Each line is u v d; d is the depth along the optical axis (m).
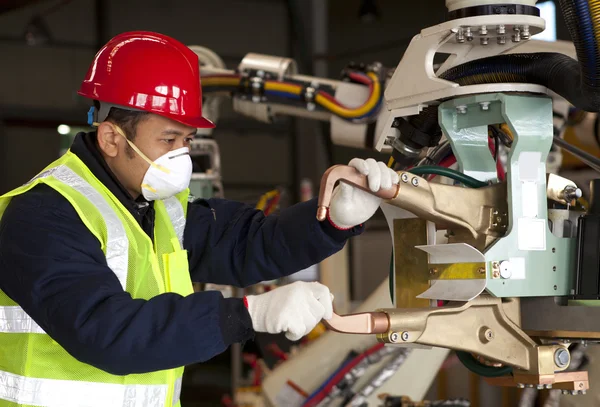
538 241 1.23
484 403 2.13
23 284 1.16
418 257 1.29
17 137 8.20
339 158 8.23
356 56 7.69
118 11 8.27
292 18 8.44
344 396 2.21
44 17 8.10
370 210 1.16
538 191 1.24
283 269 1.50
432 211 1.18
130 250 1.31
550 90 1.26
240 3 8.55
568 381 1.28
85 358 1.10
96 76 1.36
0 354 1.32
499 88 1.23
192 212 1.60
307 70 8.03
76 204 1.25
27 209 1.23
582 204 1.49
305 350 2.37
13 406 1.28
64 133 8.35
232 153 8.52
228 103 8.50
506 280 1.19
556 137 1.48
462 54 1.32
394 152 1.46
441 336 1.16
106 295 1.12
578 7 1.11
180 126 1.34
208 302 1.08
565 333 1.26
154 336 1.06
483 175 1.34
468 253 1.18
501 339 1.23
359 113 2.13
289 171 8.64
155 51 1.36
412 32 7.15
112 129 1.34
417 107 1.32
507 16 1.20
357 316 1.09
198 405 5.27
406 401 1.90
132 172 1.35
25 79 8.10
